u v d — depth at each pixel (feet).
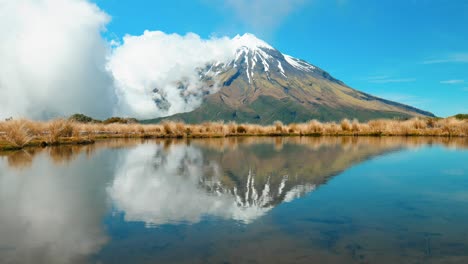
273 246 16.58
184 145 75.72
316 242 17.10
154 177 34.60
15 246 16.62
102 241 17.29
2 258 15.24
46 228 19.20
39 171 38.09
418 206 23.63
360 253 15.79
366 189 29.09
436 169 39.58
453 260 15.01
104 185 30.68
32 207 23.32
